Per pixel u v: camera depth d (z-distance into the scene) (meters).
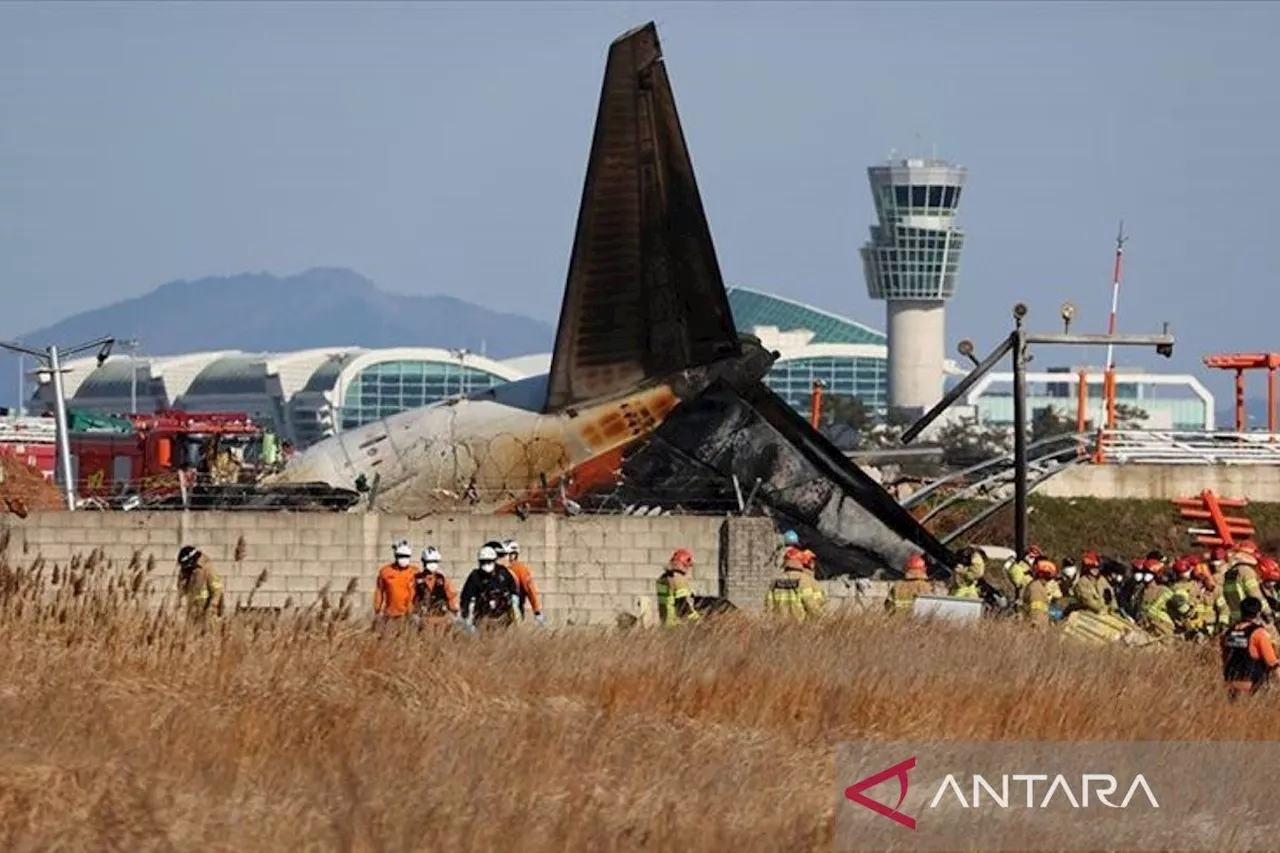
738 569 172.38
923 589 157.50
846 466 183.12
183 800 73.44
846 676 111.44
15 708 87.81
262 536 177.12
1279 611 167.88
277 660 99.44
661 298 184.38
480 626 128.62
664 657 112.94
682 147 180.12
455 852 70.00
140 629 103.25
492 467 187.75
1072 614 153.62
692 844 73.38
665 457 185.50
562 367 187.25
